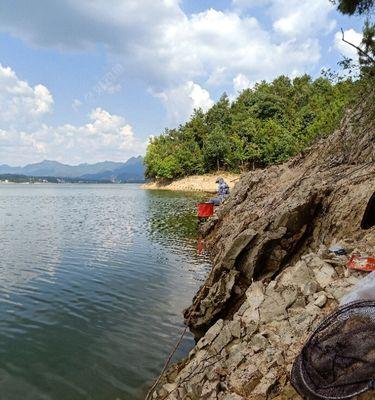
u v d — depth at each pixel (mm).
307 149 28781
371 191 12828
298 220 13688
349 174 17016
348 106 26375
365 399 5344
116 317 13227
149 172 141250
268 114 121000
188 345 11406
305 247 13797
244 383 7070
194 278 18047
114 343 11359
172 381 9117
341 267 9742
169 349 11125
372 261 9328
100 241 27391
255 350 7867
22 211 52469
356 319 6168
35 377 9516
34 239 28156
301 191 17844
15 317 13023
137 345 11289
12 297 15000
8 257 21891
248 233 13445
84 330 12164
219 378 7629
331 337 6242
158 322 12953
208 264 20688
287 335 7965
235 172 111562
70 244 26156
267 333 8297
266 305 9250
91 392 8984
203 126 128375
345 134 23547
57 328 12266
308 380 6043
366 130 20750
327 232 13375
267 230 13734
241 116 122188
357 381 5406
